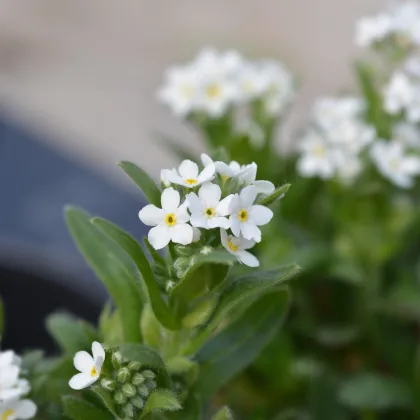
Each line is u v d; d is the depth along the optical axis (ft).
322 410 1.06
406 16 1.09
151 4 2.59
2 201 1.36
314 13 2.51
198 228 0.78
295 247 1.11
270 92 1.17
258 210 0.76
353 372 1.15
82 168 1.45
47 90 2.14
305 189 1.17
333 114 1.12
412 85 1.10
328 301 1.22
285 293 0.88
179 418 0.84
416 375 1.04
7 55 2.29
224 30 2.46
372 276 1.14
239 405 1.11
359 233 1.12
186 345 0.84
